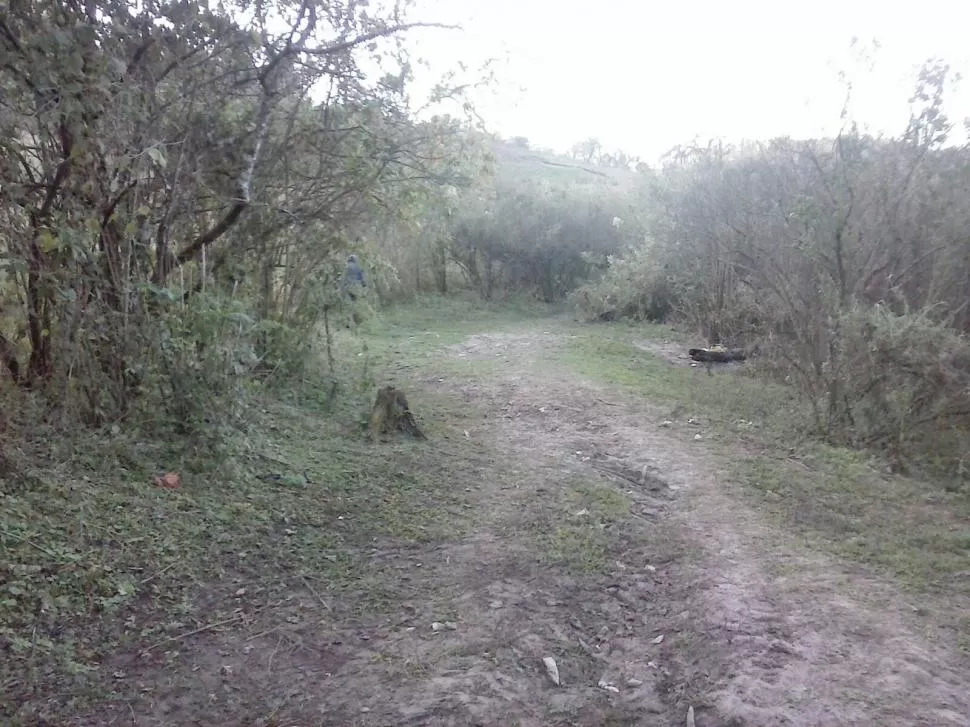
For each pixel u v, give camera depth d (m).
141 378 5.95
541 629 4.21
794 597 4.52
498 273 20.20
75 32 5.20
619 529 5.60
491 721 3.40
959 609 4.42
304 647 3.94
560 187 20.80
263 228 8.40
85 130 5.32
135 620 4.03
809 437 8.02
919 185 8.83
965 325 9.19
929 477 7.08
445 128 8.85
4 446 4.89
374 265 10.04
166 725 3.28
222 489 5.62
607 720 3.45
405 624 4.21
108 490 5.12
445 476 6.61
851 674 3.72
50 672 3.52
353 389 9.33
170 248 6.88
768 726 3.35
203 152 6.96
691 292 14.57
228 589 4.46
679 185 14.31
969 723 3.35
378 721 3.37
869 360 7.65
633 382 10.52
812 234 8.35
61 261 5.52
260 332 8.00
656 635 4.22
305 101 8.02
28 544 4.29
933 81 8.38
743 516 5.88
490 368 11.41
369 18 7.50
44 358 5.97
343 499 5.90
